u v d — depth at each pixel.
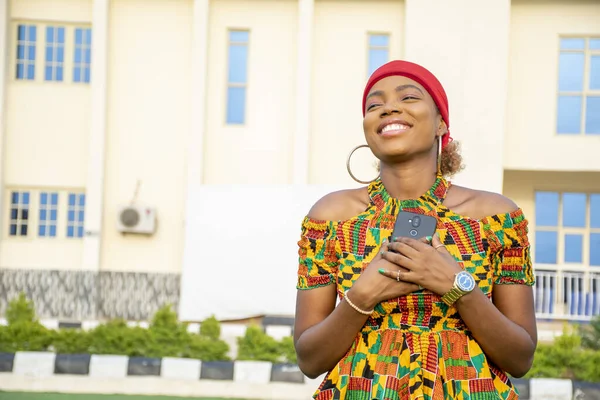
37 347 9.00
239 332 12.08
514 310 2.57
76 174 16.41
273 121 16.47
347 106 16.31
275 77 16.47
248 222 14.77
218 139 16.42
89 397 7.94
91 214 15.86
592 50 16.22
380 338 2.50
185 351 8.98
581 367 8.32
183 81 16.41
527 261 2.59
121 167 16.30
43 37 16.53
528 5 16.25
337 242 2.62
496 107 15.35
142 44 16.41
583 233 16.80
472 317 2.42
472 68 15.42
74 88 16.47
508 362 2.49
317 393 2.55
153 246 16.20
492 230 2.55
